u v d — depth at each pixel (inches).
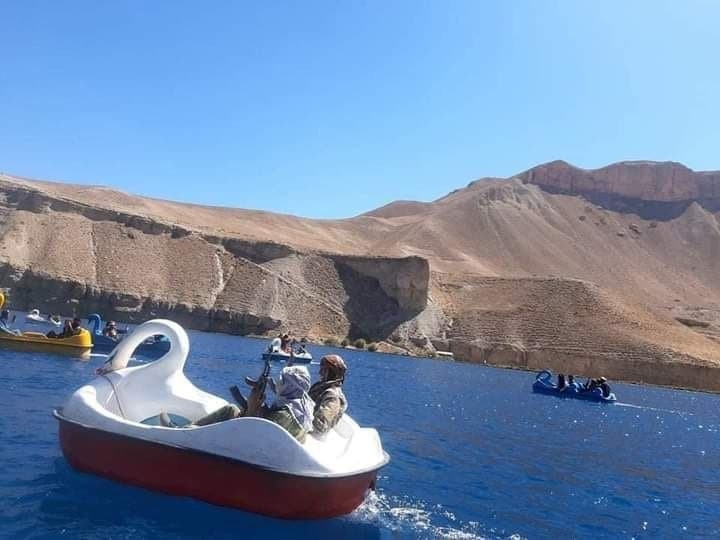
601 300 4158.5
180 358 369.4
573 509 409.4
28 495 296.0
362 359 2484.0
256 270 4099.4
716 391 3329.2
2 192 4008.4
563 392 1636.3
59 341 1026.7
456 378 1872.5
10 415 481.7
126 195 6161.4
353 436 341.1
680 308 7268.7
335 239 7613.2
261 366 1408.7
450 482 442.9
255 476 288.4
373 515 334.6
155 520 278.5
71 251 3747.5
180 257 4065.0
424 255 7298.2
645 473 588.7
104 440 318.7
